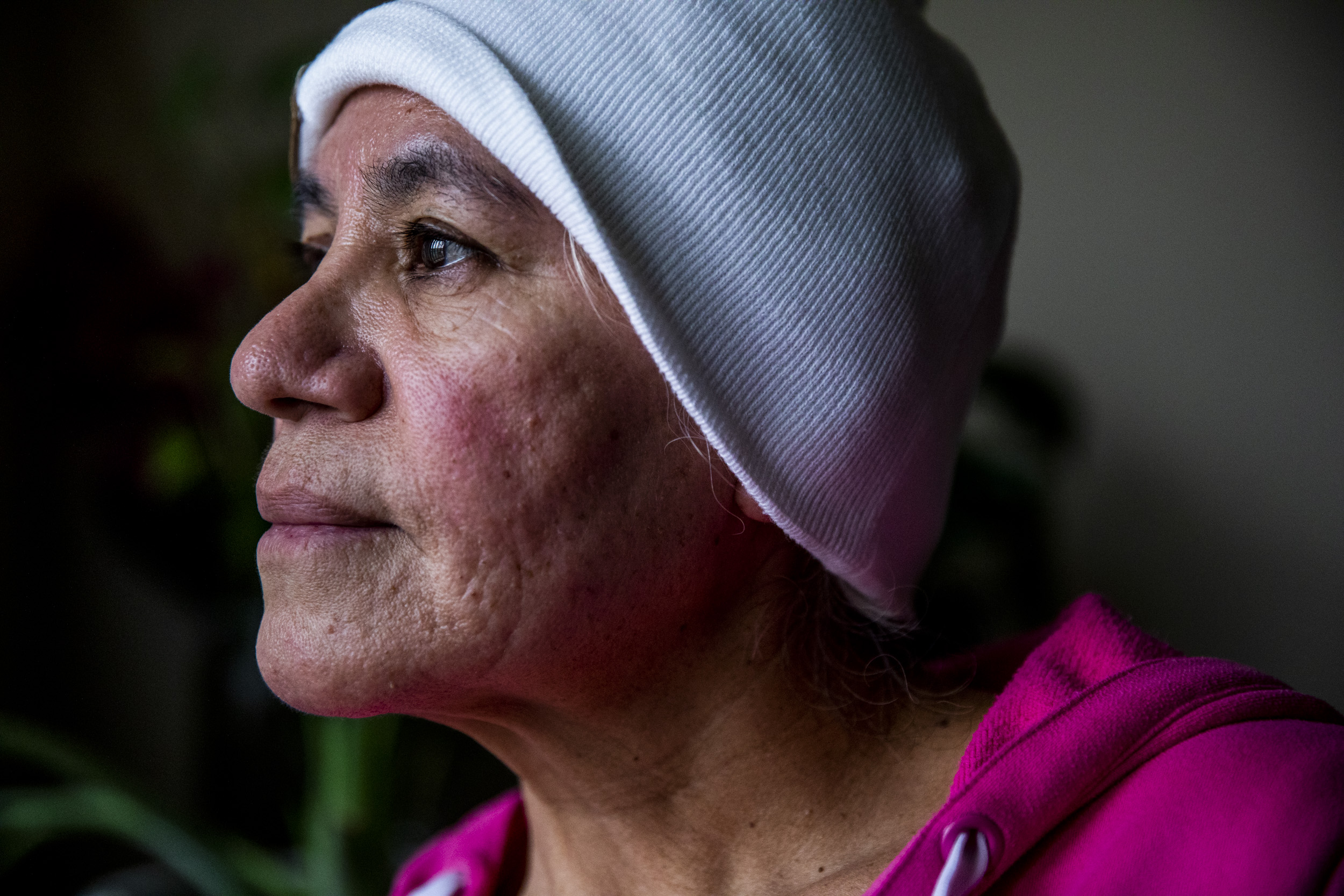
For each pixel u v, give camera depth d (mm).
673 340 564
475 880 808
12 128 1978
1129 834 538
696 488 604
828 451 617
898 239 630
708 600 623
